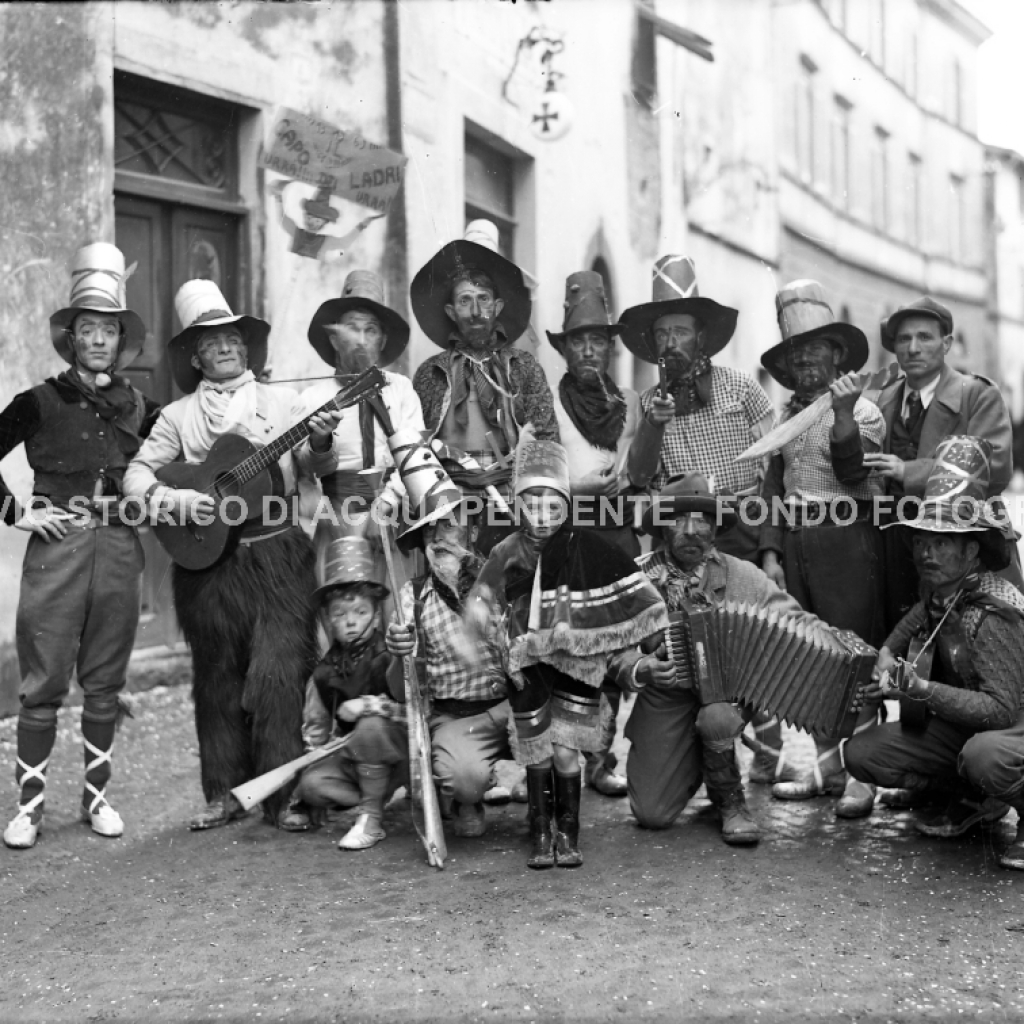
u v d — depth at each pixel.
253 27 7.57
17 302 6.52
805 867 4.40
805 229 16.44
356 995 3.50
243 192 7.70
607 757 5.38
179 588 4.98
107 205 6.88
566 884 4.29
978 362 21.25
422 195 8.73
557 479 4.41
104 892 4.34
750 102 14.75
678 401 5.46
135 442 5.00
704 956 3.68
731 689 4.66
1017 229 21.77
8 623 6.51
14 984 3.65
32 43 6.50
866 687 4.64
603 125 11.37
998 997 3.42
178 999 3.52
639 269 12.19
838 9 17.27
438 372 5.31
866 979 3.52
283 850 4.71
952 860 4.45
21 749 4.85
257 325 5.08
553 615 4.38
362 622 4.81
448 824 4.97
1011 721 4.36
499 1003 3.43
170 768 5.85
